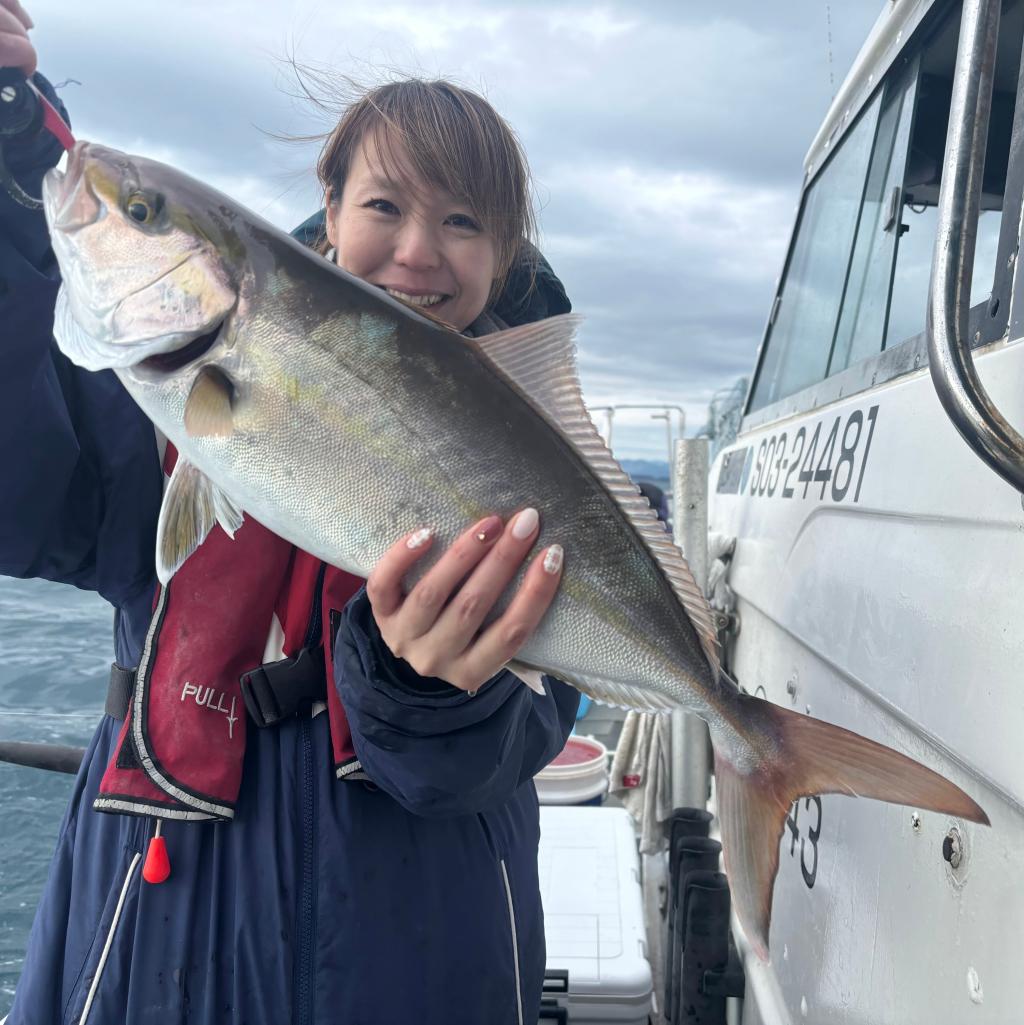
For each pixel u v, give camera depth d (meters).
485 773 1.49
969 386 0.98
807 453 2.37
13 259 1.38
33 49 1.34
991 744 1.17
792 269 3.51
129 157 1.44
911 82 2.29
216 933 1.53
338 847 1.57
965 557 1.30
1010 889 1.13
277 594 1.64
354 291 1.43
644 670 1.53
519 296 2.19
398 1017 1.56
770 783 1.49
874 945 1.55
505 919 1.72
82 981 1.53
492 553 1.34
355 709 1.43
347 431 1.41
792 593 2.22
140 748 1.54
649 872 3.66
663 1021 2.85
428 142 1.73
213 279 1.41
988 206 1.83
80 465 1.69
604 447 1.47
